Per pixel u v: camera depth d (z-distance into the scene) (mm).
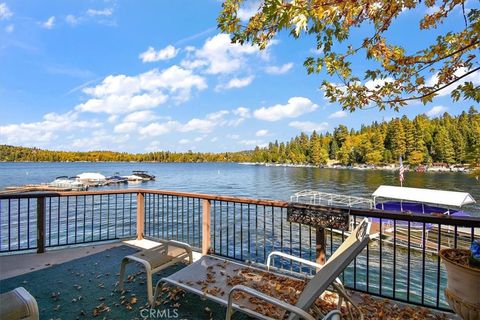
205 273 2848
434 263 9203
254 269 2965
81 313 2646
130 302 2852
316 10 1795
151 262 3014
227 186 36281
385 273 8406
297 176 51844
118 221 14680
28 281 3348
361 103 2891
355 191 29562
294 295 2361
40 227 4348
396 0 2299
